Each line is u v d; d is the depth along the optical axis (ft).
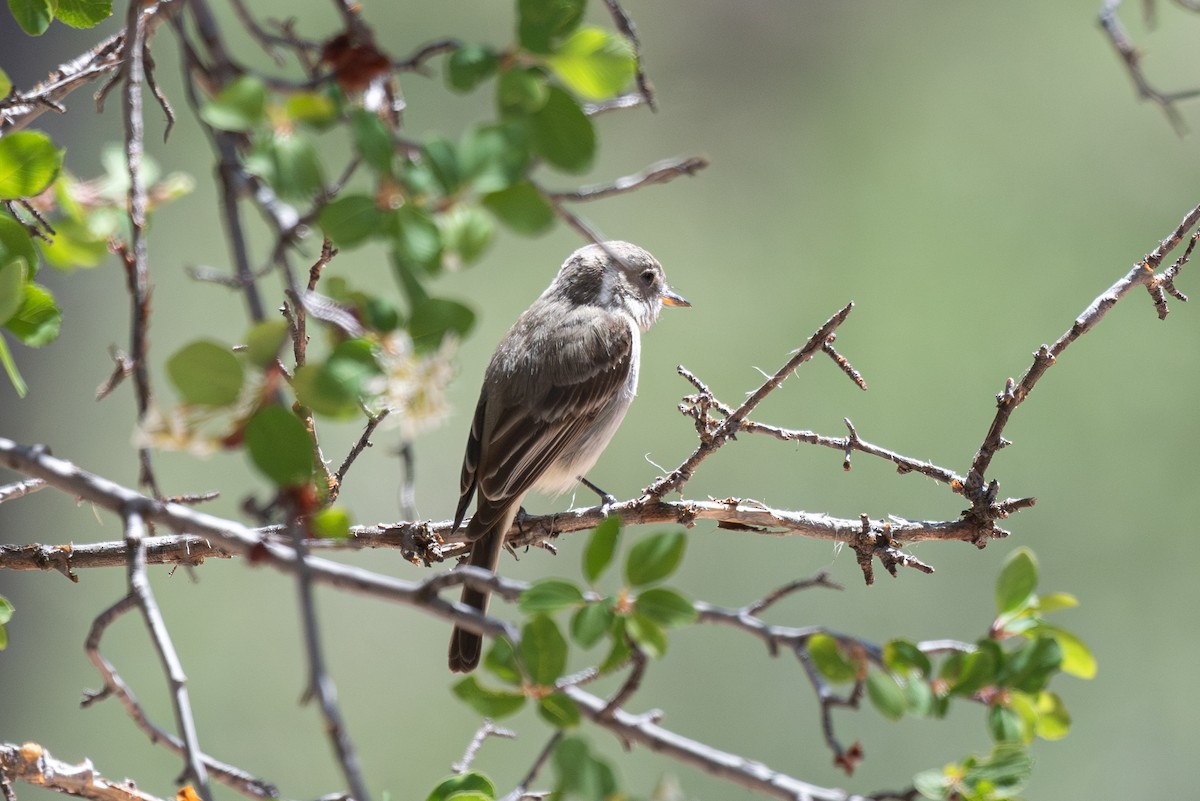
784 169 56.39
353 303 10.64
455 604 10.85
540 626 12.10
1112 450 48.83
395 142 10.55
